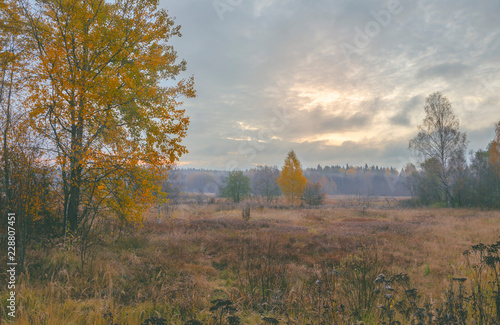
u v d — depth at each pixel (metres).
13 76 7.24
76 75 7.75
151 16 9.10
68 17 8.30
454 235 13.71
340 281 5.69
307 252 9.72
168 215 18.38
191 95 10.66
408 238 12.89
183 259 8.09
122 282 5.89
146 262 7.32
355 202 50.94
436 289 5.84
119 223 10.25
